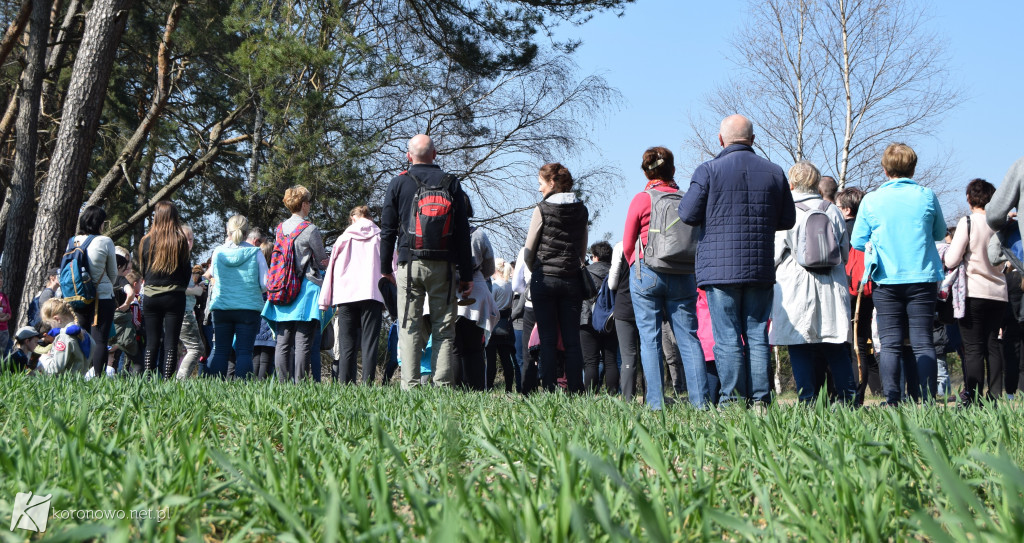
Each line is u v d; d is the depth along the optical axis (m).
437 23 18.03
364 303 7.21
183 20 19.00
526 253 6.66
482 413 2.80
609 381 8.20
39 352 7.51
